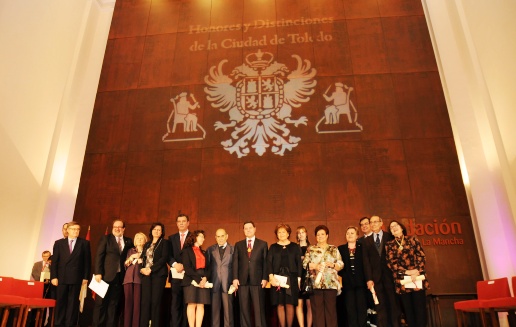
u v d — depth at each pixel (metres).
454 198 7.60
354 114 8.42
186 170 8.31
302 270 5.49
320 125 8.40
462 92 8.10
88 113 9.02
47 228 7.84
